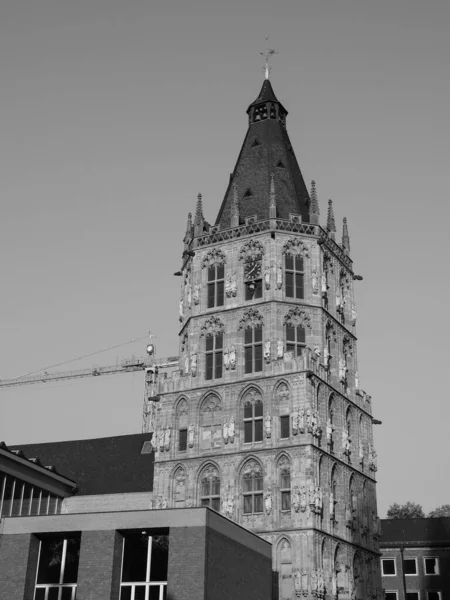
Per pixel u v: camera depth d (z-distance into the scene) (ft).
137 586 163.53
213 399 237.25
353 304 268.41
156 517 164.35
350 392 254.47
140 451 273.95
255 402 230.68
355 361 260.62
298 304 241.35
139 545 166.91
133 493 254.68
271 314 237.04
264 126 280.31
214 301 249.34
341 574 220.64
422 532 337.93
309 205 270.05
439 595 323.98
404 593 326.65
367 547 238.48
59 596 167.32
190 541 160.35
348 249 274.16
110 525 166.30
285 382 227.40
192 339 246.68
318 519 213.25
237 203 256.93
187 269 262.88
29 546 169.58
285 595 205.77
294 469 216.74
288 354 231.50
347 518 229.04
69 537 171.63
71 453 284.82
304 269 247.50
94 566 163.84
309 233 250.98
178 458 235.20
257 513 217.36
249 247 248.93
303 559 206.90
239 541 178.19
